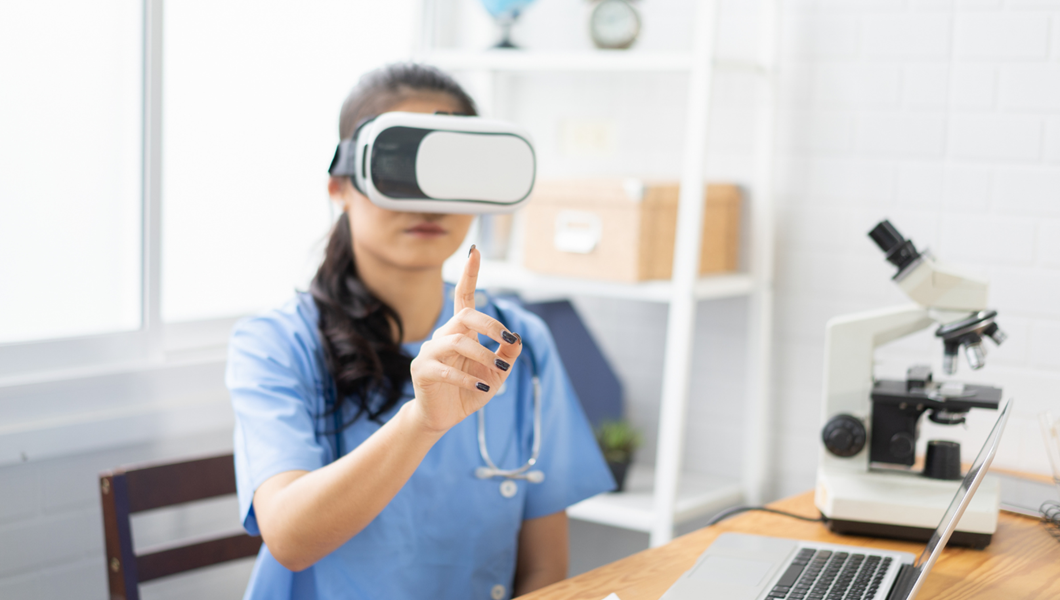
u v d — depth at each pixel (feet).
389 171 3.95
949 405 4.50
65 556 5.91
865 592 3.61
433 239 4.15
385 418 4.20
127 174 6.40
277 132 7.41
